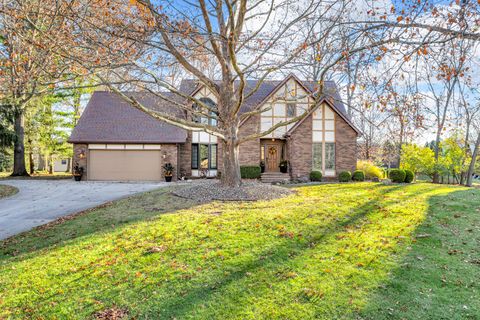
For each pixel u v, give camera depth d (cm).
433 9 425
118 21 758
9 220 938
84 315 382
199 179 2198
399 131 764
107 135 2144
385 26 470
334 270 472
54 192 1516
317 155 2027
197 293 421
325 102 2022
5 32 746
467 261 502
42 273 490
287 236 605
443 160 1981
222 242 583
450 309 376
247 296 410
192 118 2112
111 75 1069
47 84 741
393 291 416
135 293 427
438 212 775
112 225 745
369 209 807
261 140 2170
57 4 655
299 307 383
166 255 537
